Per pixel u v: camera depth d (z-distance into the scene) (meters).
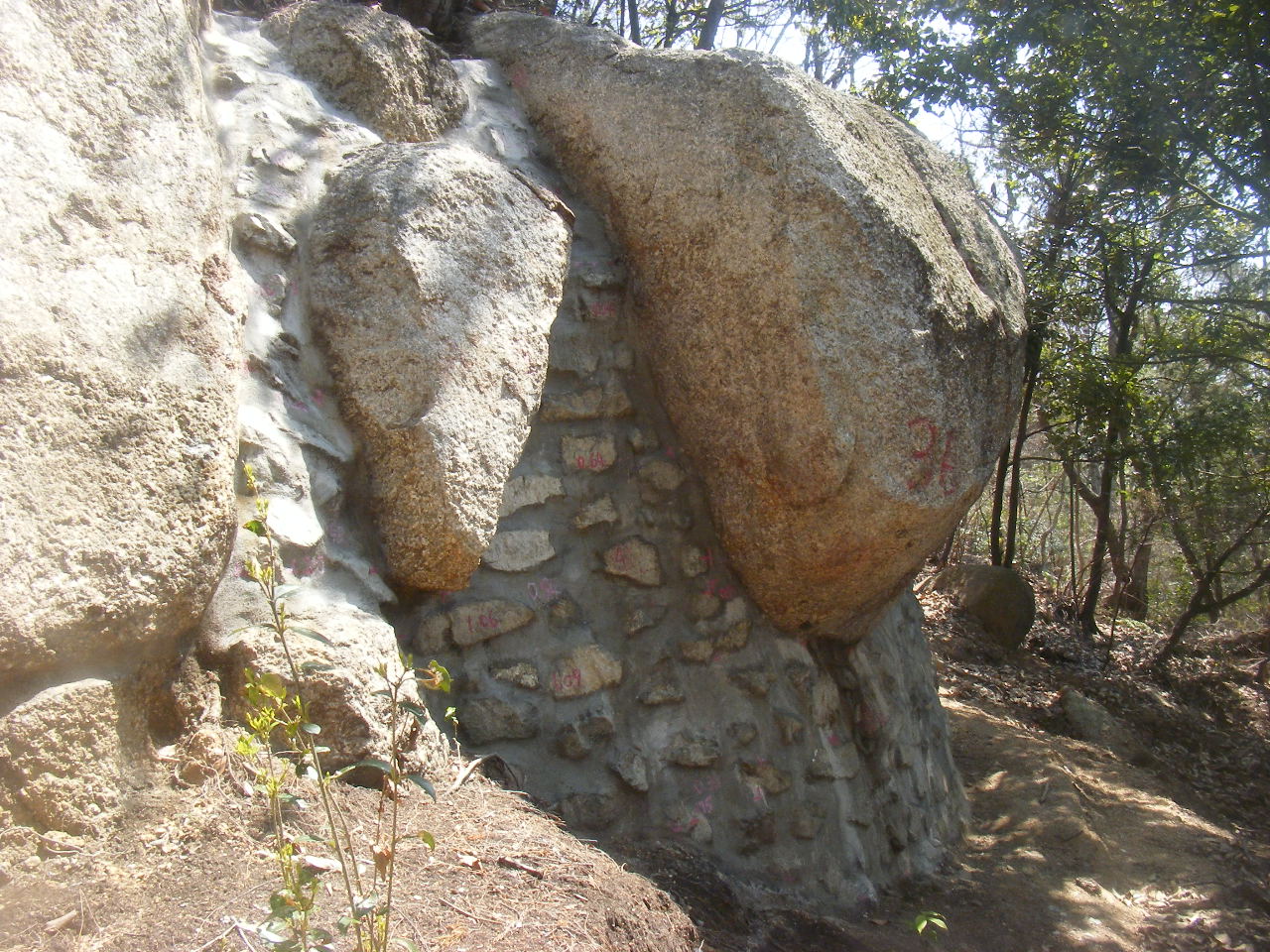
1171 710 10.08
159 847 2.24
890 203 3.78
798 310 3.67
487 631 3.57
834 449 3.66
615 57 4.38
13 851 2.09
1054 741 6.90
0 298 2.30
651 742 3.80
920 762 4.86
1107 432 11.06
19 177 2.45
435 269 3.41
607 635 3.85
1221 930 4.70
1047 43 9.25
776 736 4.06
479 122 4.39
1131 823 5.74
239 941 1.99
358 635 2.88
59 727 2.22
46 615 2.20
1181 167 9.62
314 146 3.72
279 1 4.78
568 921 2.30
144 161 2.78
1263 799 8.21
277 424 3.09
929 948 3.91
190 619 2.54
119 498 2.40
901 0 9.98
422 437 3.21
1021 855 5.00
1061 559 17.22
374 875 2.21
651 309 4.15
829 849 4.10
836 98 3.99
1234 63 8.46
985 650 9.66
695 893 3.42
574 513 3.92
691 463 4.17
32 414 2.28
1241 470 11.08
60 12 2.69
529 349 3.59
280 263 3.38
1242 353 11.05
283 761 2.50
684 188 3.99
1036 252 10.87
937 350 3.77
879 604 4.30
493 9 5.75
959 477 3.85
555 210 3.94
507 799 2.93
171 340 2.64
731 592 4.15
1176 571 14.45
